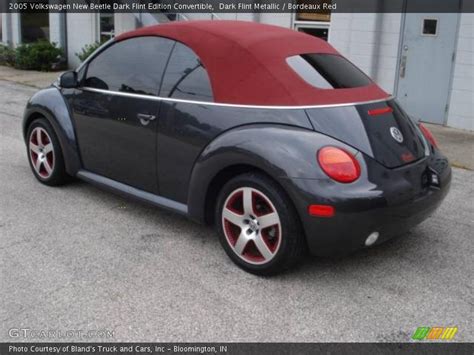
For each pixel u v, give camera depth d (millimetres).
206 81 3902
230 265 3820
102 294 3400
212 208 3975
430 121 8797
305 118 3512
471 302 3432
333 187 3277
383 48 9031
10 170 5852
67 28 14242
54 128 5027
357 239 3350
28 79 12719
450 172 4023
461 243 4309
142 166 4316
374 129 3609
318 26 10000
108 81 4594
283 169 3348
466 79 8289
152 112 4145
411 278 3709
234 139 3594
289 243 3441
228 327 3096
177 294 3424
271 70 3701
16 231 4297
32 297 3346
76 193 5176
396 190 3414
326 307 3324
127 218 4613
